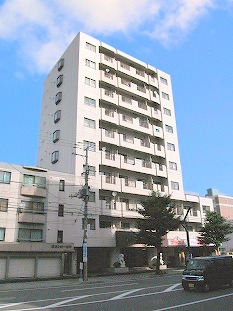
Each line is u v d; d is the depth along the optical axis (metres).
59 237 33.38
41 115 47.69
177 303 12.62
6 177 31.91
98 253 38.31
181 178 48.41
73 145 37.88
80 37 43.31
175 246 42.97
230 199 75.75
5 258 29.25
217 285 16.48
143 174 44.56
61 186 35.09
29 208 32.38
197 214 49.09
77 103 39.41
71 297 15.09
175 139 50.19
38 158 45.25
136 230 39.66
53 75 47.56
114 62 45.94
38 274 30.61
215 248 46.88
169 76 54.34
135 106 46.06
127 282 22.88
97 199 37.03
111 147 42.06
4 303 13.59
